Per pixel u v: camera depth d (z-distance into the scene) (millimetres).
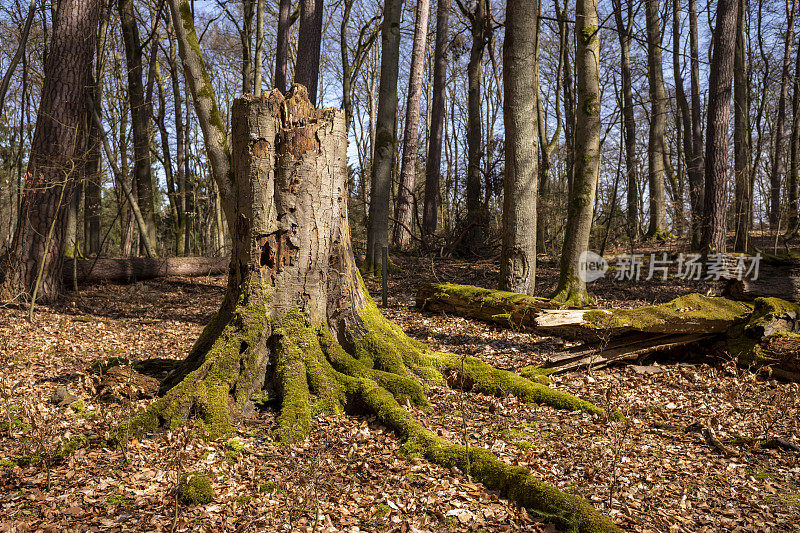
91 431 4254
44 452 3795
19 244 9789
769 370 5738
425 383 5293
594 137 9039
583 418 4832
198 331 8578
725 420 4836
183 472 3533
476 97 19250
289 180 4934
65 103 9922
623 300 11023
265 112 4871
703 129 25172
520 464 3814
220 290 13250
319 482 3369
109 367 5738
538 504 3164
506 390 5324
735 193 16859
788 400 5301
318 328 5047
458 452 3793
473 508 3217
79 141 10289
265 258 4980
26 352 6746
